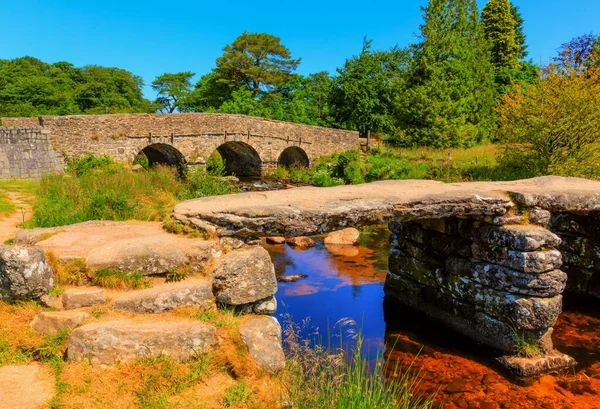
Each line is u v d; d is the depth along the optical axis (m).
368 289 9.06
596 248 8.53
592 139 15.88
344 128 39.25
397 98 34.78
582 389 5.52
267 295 4.90
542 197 6.67
